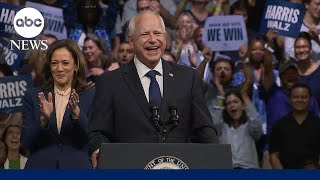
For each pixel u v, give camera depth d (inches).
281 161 670.5
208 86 704.4
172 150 324.5
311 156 665.0
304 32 722.2
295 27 725.3
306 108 671.8
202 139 390.0
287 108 697.6
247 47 718.5
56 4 711.7
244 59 716.7
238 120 682.8
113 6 725.9
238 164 675.4
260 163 689.6
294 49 719.1
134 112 389.7
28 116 416.5
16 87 683.4
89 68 692.1
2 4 690.8
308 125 669.3
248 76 706.2
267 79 710.5
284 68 714.2
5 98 682.8
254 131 680.4
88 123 398.6
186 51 719.1
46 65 426.0
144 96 393.4
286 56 721.0
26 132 411.8
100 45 695.1
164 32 398.3
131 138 387.9
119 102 393.4
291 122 673.0
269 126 698.8
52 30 706.8
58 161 406.9
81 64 424.2
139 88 394.9
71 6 716.7
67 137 409.4
